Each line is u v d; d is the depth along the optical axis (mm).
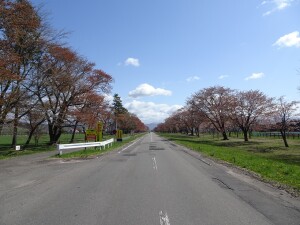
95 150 31906
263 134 86500
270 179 12844
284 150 38000
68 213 7504
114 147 38250
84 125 49312
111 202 8648
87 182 12273
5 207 8273
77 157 25125
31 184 12180
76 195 9695
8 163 21438
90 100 45156
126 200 8891
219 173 14875
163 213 7453
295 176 13555
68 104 43000
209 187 11039
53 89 38094
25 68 32531
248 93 58188
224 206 8180
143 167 17328
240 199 9070
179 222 6719
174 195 9586
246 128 58531
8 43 26781
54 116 40656
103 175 14234
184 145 42812
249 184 11750
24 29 28688
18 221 6887
